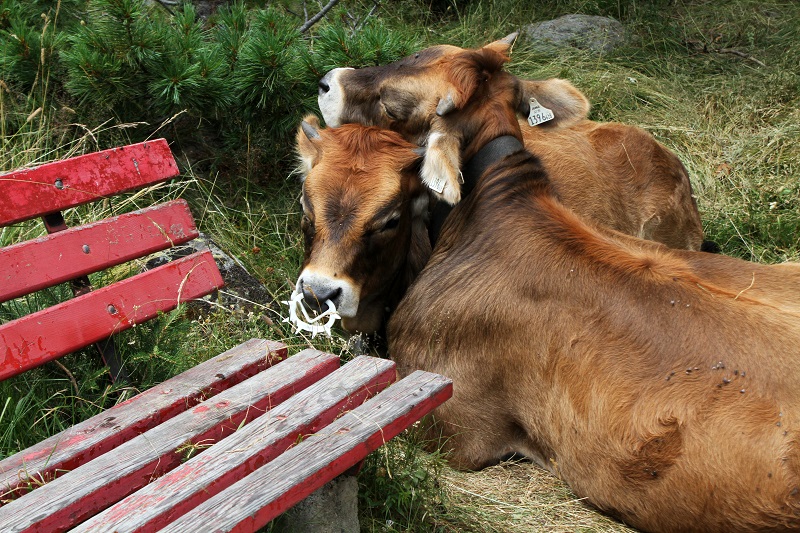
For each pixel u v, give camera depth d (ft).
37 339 9.21
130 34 15.11
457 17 25.70
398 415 8.29
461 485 10.55
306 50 16.34
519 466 11.34
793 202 18.56
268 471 7.38
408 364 11.60
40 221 13.09
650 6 26.89
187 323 10.97
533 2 26.05
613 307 10.23
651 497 9.76
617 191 15.61
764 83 22.67
